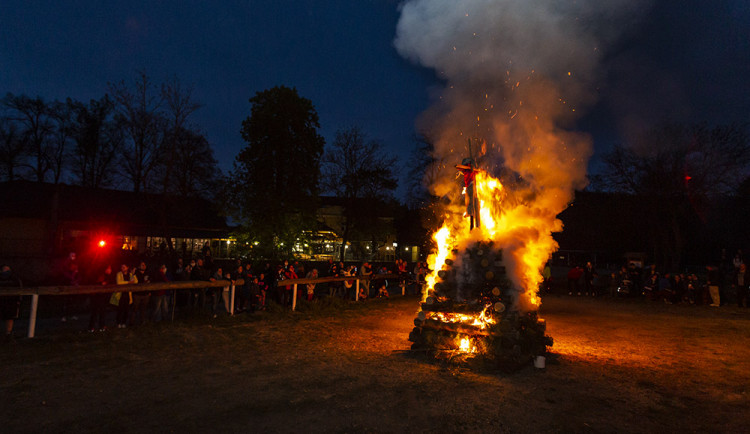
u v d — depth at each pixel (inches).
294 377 232.8
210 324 386.9
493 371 252.2
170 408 182.5
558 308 607.2
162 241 1336.1
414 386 221.1
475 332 268.5
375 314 512.4
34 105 1547.7
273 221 877.8
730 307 639.1
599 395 217.5
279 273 563.5
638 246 1359.5
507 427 173.3
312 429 165.3
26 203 1150.3
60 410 176.4
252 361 265.9
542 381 238.4
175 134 1027.9
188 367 247.1
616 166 1118.4
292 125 921.5
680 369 275.7
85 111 1601.9
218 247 1412.4
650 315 546.3
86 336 315.3
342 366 258.7
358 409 187.5
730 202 1144.2
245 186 884.6
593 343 362.3
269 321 421.4
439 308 289.9
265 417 175.8
